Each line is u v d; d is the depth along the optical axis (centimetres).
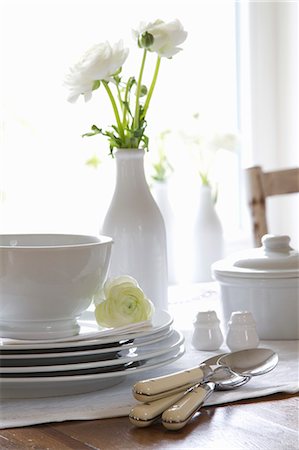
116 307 91
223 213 257
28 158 199
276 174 193
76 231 207
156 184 188
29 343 81
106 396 83
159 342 90
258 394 82
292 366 94
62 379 79
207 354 100
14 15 195
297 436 70
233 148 202
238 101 259
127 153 113
